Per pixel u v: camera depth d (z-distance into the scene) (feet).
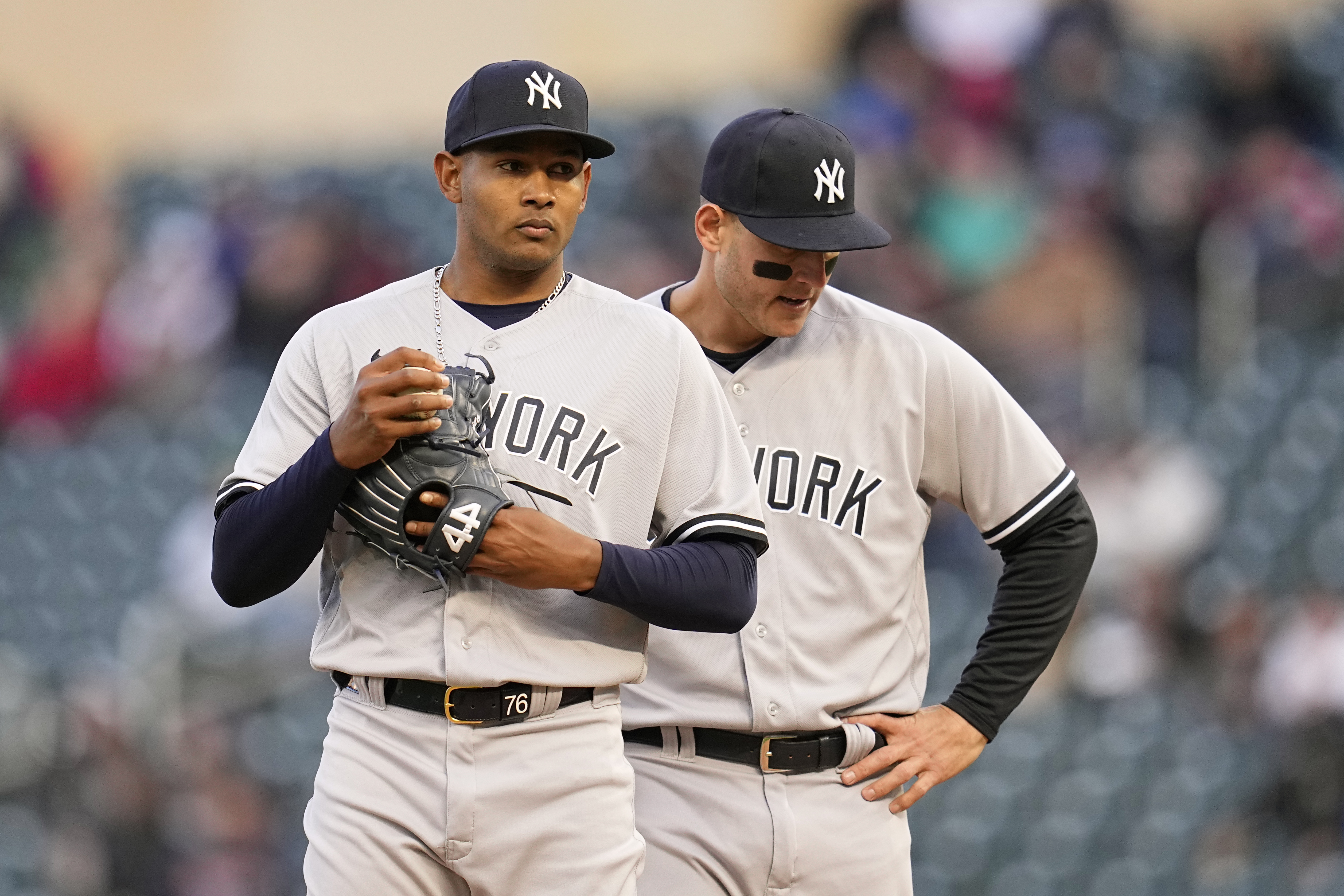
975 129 108.37
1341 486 96.94
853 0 125.49
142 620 98.48
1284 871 81.97
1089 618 90.02
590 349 26.02
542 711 25.22
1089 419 100.12
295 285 116.37
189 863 86.89
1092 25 111.55
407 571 25.14
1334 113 114.73
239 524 24.26
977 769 86.89
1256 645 88.28
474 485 23.77
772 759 30.60
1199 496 94.99
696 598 24.64
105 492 112.06
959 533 94.53
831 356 31.68
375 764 25.22
